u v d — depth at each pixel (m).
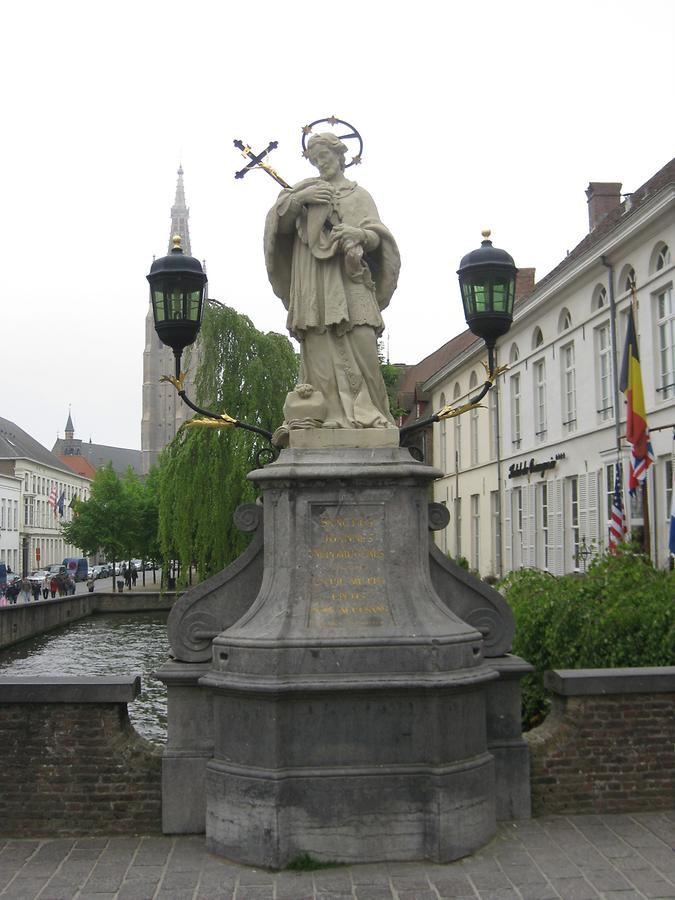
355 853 5.41
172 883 5.13
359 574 5.98
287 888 5.04
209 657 6.13
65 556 91.81
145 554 50.03
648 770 6.31
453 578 6.40
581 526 25.00
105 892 5.00
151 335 113.19
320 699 5.54
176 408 110.50
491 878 5.14
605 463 23.22
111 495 49.53
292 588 5.92
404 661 5.64
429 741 5.54
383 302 6.84
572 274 24.55
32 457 82.56
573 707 6.34
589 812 6.25
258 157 6.90
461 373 38.00
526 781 6.15
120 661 23.61
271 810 5.38
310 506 6.05
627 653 7.47
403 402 45.44
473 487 36.28
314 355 6.64
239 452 22.86
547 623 8.12
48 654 25.53
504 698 6.24
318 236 6.63
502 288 6.74
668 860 5.38
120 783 5.97
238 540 23.28
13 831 5.91
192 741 5.97
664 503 20.06
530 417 29.12
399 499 6.09
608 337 23.42
